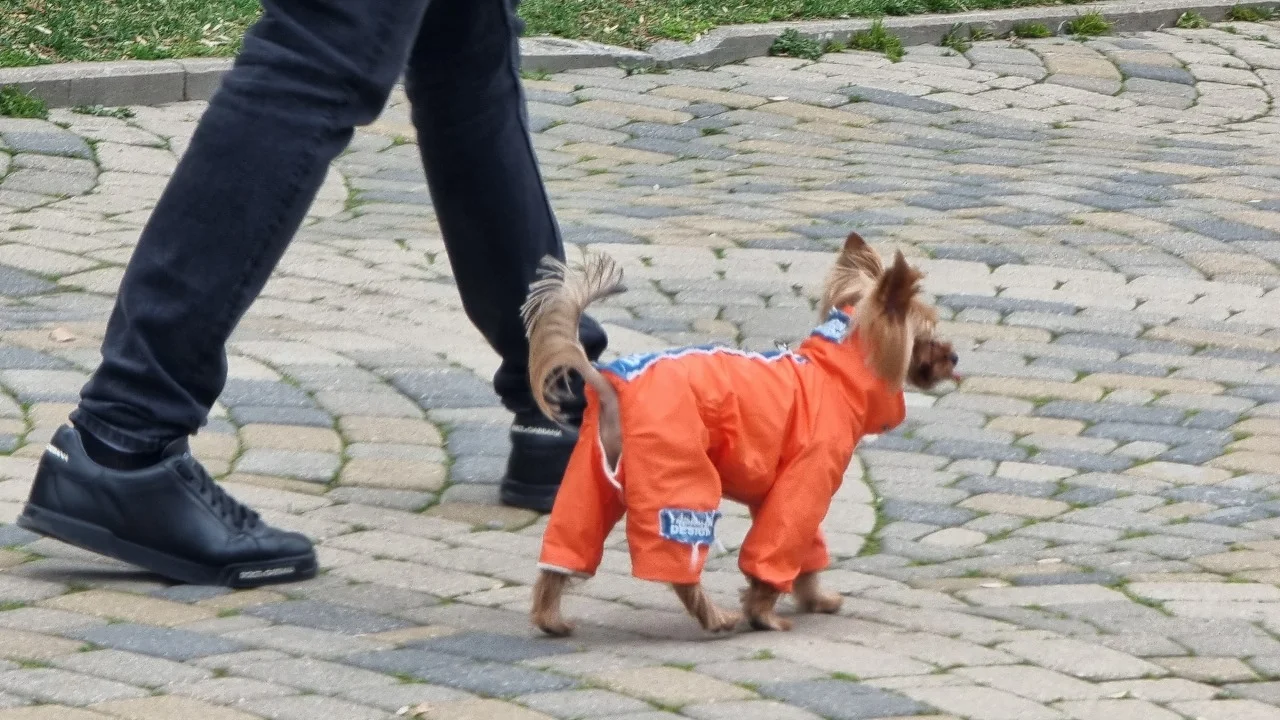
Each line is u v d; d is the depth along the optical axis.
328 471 5.79
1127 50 14.16
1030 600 4.70
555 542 4.23
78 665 3.95
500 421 6.40
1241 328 7.71
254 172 4.52
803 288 8.12
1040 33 14.45
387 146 10.88
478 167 5.27
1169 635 4.37
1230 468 6.03
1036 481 5.93
